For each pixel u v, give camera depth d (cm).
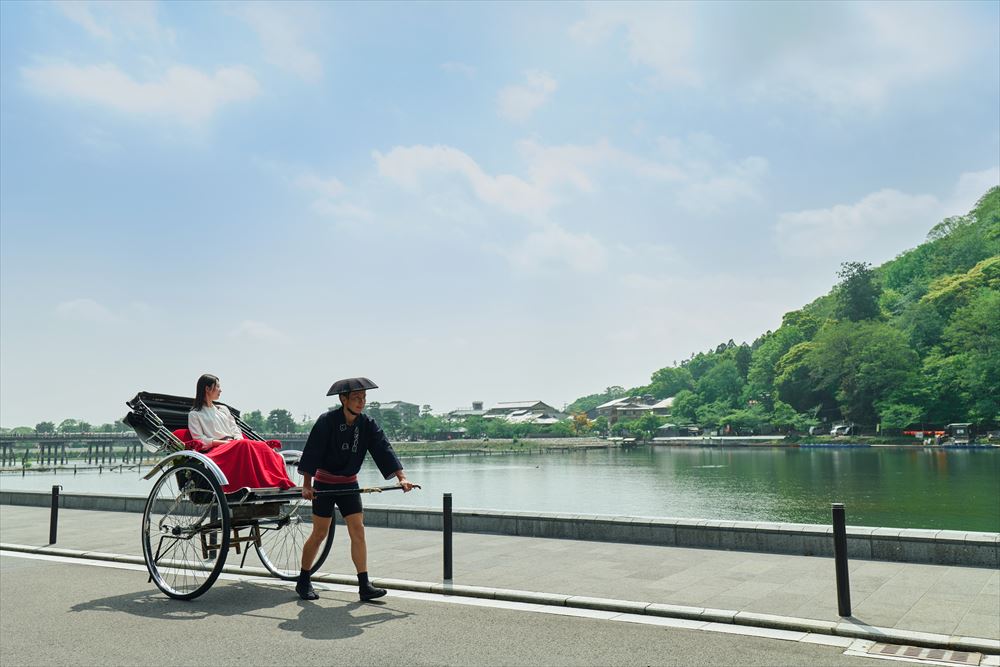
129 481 7719
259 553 770
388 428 18375
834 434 11231
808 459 8225
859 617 573
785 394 12669
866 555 822
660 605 614
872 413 10888
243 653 497
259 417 18050
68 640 534
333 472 656
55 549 969
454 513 1100
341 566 815
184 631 557
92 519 1320
